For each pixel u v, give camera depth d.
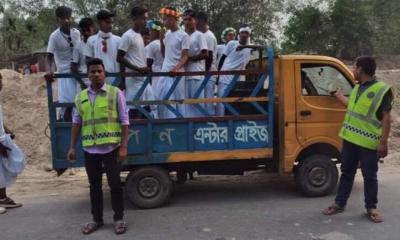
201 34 6.85
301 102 6.72
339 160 7.09
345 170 6.09
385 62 25.55
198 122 6.55
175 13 6.81
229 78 6.85
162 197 6.59
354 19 24.39
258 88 6.62
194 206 6.68
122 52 6.45
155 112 6.62
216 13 23.95
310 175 6.87
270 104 6.64
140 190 6.54
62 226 5.97
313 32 25.09
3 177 6.68
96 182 5.68
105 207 6.75
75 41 7.12
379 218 5.82
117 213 5.66
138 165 6.59
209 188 7.70
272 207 6.51
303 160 6.88
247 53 7.54
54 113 6.30
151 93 6.65
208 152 6.59
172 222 5.98
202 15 7.09
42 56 28.50
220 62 7.72
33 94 12.28
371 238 5.30
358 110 5.88
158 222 5.99
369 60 5.83
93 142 5.47
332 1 24.78
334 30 24.81
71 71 6.96
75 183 8.32
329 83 6.89
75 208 6.77
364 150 5.86
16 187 8.09
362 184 7.60
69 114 6.49
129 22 22.16
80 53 7.06
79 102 5.52
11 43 31.17
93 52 6.84
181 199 7.06
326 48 25.28
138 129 6.45
